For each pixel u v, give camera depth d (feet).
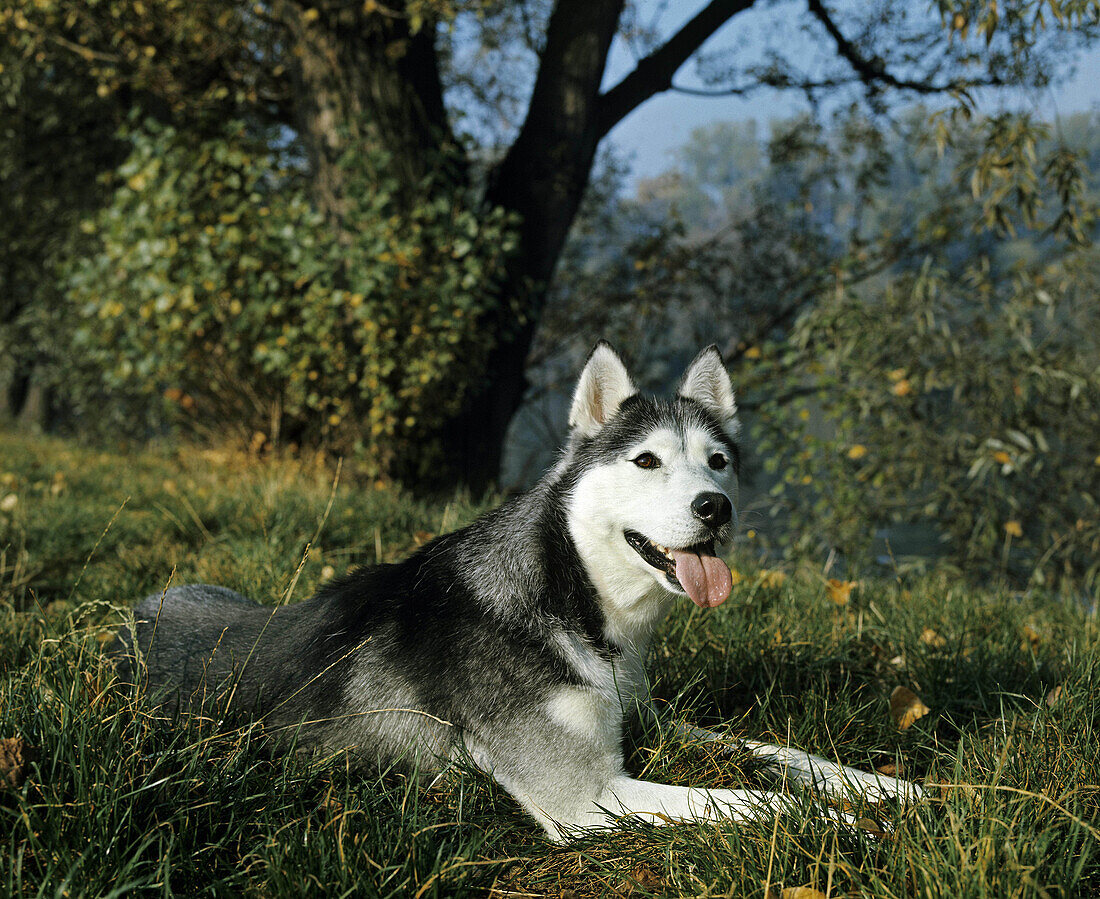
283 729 8.68
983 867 6.09
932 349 25.67
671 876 6.90
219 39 28.30
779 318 45.11
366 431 26.84
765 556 20.74
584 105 29.91
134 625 9.75
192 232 26.22
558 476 9.26
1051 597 19.97
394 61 26.61
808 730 9.57
